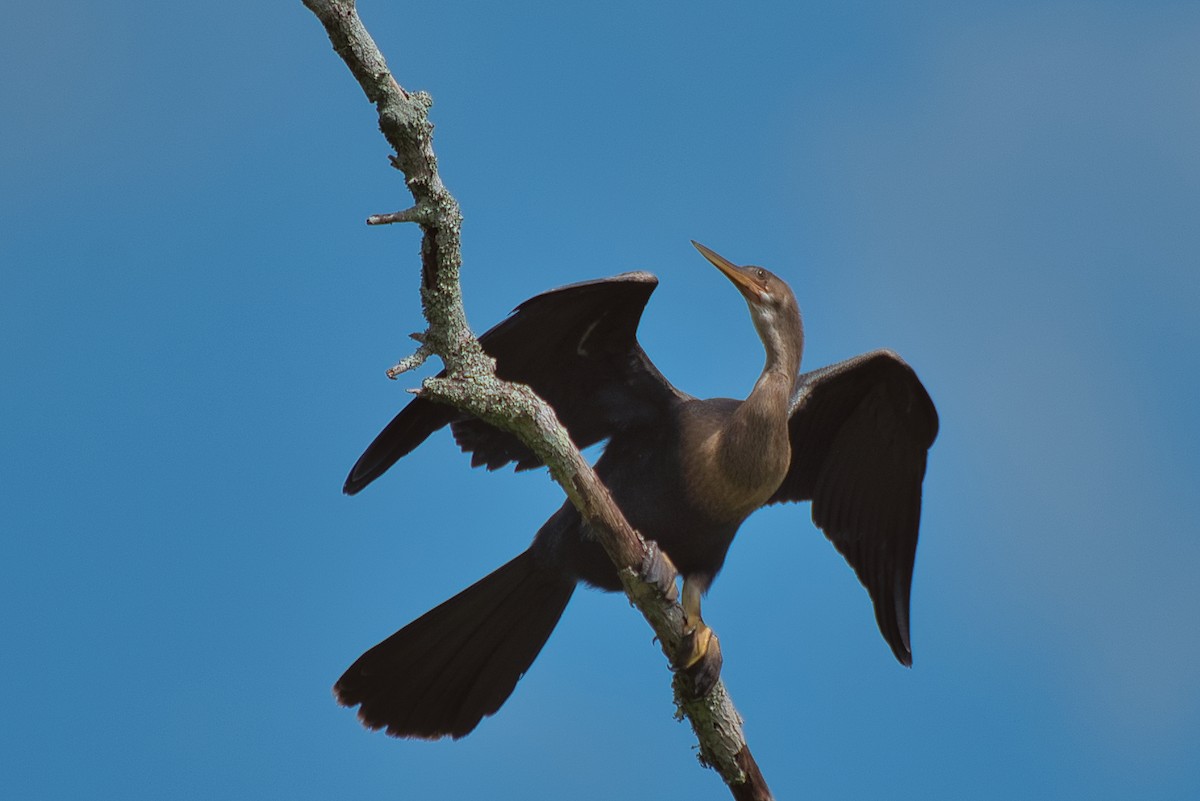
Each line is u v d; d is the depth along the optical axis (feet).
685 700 39.55
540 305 41.52
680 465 44.34
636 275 41.83
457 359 35.14
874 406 49.11
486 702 46.21
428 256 34.01
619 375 45.60
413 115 32.12
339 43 31.60
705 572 45.24
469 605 45.73
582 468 36.65
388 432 41.55
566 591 46.09
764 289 46.85
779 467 43.91
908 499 48.93
